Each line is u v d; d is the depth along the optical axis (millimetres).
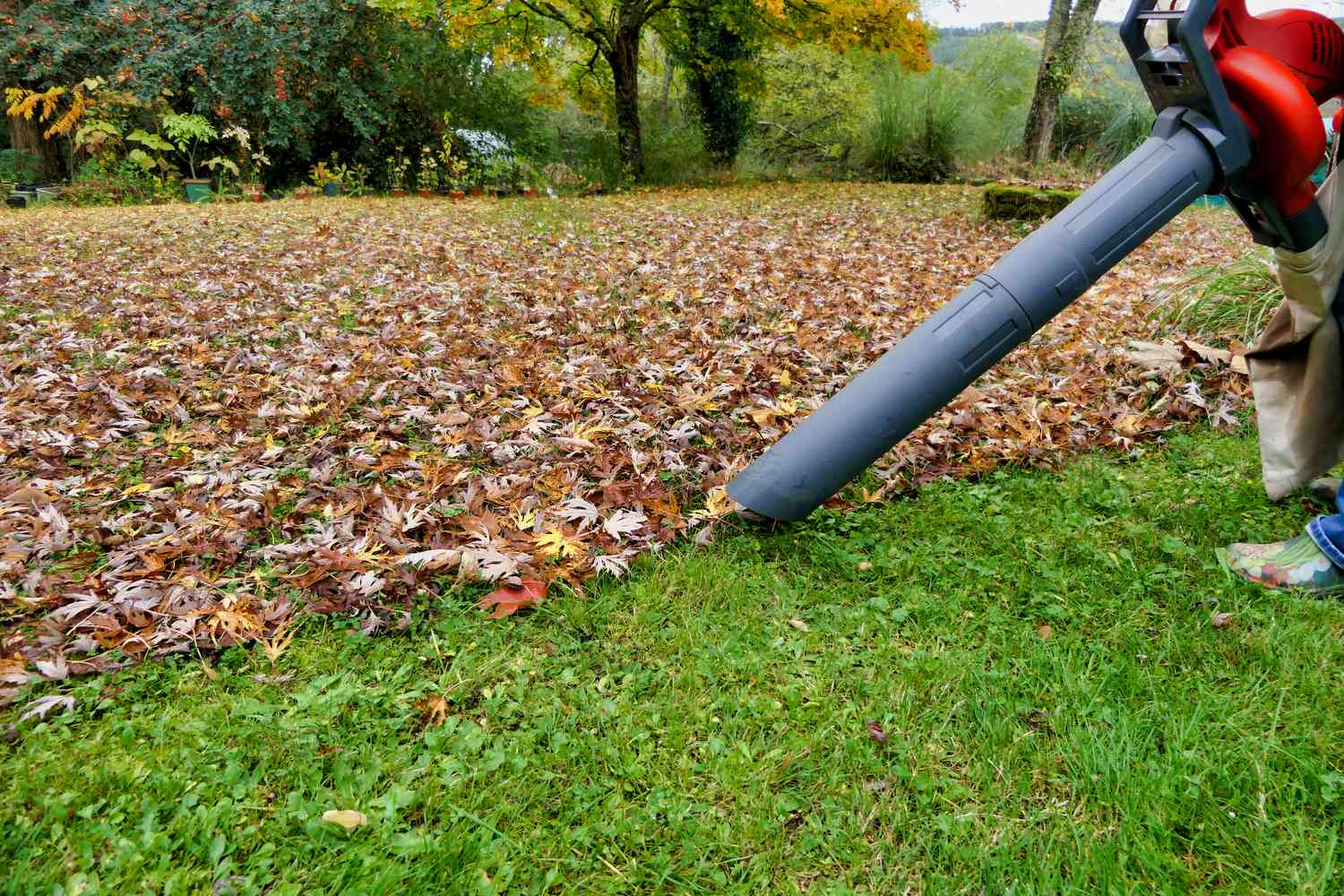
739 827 1543
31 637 2018
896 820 1545
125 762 1643
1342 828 1510
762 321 5035
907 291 5840
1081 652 1999
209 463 3066
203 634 2041
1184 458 3082
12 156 14680
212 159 13680
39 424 3373
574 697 1867
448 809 1564
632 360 4219
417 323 5031
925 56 14773
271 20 13781
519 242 7902
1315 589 2188
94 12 13828
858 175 15227
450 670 1956
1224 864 1447
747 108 16297
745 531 2568
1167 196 2037
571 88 17172
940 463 3072
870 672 1945
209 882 1405
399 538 2482
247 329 4863
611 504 2709
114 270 6500
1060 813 1556
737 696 1883
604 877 1444
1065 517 2637
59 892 1351
